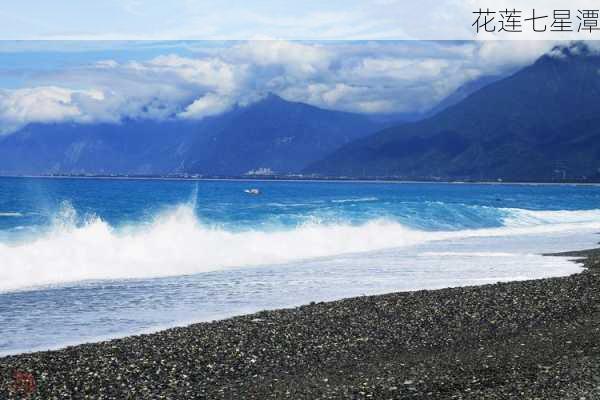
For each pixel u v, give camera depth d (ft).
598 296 66.85
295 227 140.77
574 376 40.11
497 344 49.60
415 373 42.22
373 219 161.79
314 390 39.27
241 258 102.73
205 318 60.03
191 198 315.17
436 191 609.01
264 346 48.55
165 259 97.55
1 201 245.86
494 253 113.29
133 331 55.06
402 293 68.23
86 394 38.81
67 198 288.10
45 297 69.05
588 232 163.22
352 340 50.60
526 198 435.94
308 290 74.84
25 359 44.70
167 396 38.60
